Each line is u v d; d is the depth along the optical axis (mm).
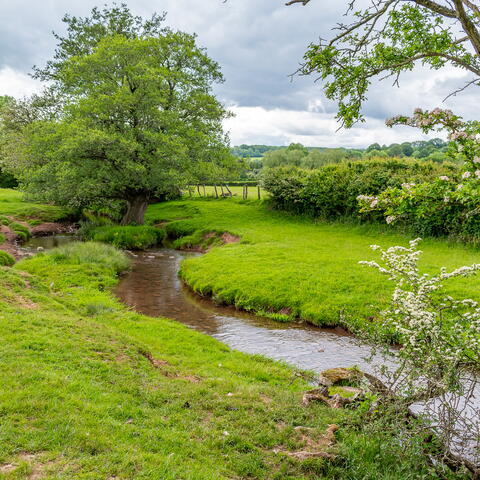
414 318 5977
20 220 35438
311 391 8477
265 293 16578
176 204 46688
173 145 30250
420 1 6422
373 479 5574
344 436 6617
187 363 10352
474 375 5828
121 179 31078
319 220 32250
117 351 9398
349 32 7660
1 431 5316
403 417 5965
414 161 29359
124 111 30359
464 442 5980
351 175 30219
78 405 6320
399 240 24578
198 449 5887
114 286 19219
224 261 21484
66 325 10438
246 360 11289
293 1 7629
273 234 28328
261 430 6762
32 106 47812
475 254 20188
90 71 30781
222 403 7641
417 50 7375
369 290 15656
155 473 4930
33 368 7340
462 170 6035
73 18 37594
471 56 6930
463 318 6027
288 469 5727
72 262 21125
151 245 30812
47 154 30547
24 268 19828
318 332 13875
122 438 5672
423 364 5770
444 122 5414
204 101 34625
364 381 6590
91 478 4637
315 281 17094
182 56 34906
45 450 5105
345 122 8219
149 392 7633
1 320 9859
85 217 42781
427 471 5598
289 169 36781
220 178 38875
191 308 16578
